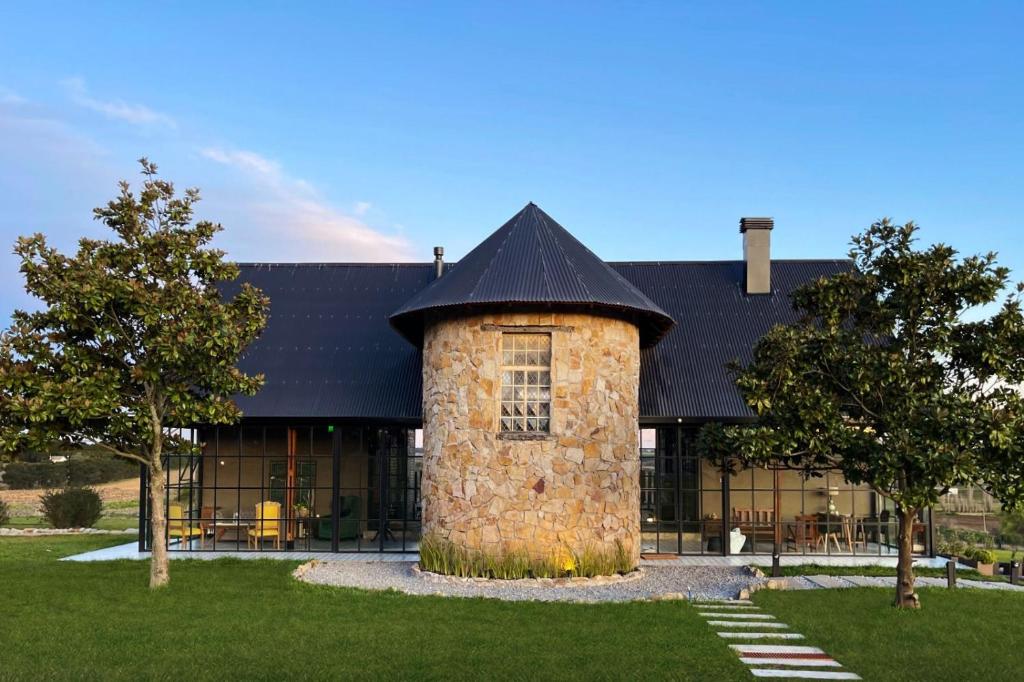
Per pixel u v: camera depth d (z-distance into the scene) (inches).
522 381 606.2
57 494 1035.3
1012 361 448.8
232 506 826.2
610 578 586.2
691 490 740.0
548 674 343.9
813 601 500.1
